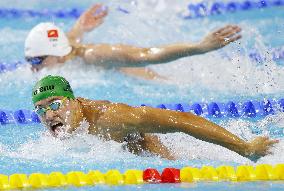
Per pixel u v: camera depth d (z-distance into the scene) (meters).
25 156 16.53
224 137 15.22
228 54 26.20
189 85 24.42
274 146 15.70
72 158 16.23
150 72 25.64
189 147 16.78
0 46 30.69
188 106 22.03
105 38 29.48
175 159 16.33
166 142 16.91
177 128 15.46
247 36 28.22
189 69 25.77
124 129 16.05
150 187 13.74
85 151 16.62
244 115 21.02
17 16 37.28
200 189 13.46
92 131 16.36
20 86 25.03
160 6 35.19
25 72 26.64
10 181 14.06
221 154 16.44
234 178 14.43
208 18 34.56
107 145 16.50
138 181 14.30
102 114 16.23
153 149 16.67
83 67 25.30
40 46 24.94
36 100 16.16
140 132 16.06
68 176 14.30
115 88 24.09
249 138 17.73
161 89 24.11
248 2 36.09
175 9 35.34
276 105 21.19
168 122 15.43
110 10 33.16
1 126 20.64
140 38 29.88
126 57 24.08
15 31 33.97
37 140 17.84
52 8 38.81
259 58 25.17
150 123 15.65
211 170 14.66
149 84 24.78
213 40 21.31
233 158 16.19
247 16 34.12
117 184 14.09
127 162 15.88
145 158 16.39
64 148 16.80
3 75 26.41
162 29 31.61
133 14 33.00
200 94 23.30
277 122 19.48
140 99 22.81
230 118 20.75
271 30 30.34
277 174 14.48
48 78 16.41
